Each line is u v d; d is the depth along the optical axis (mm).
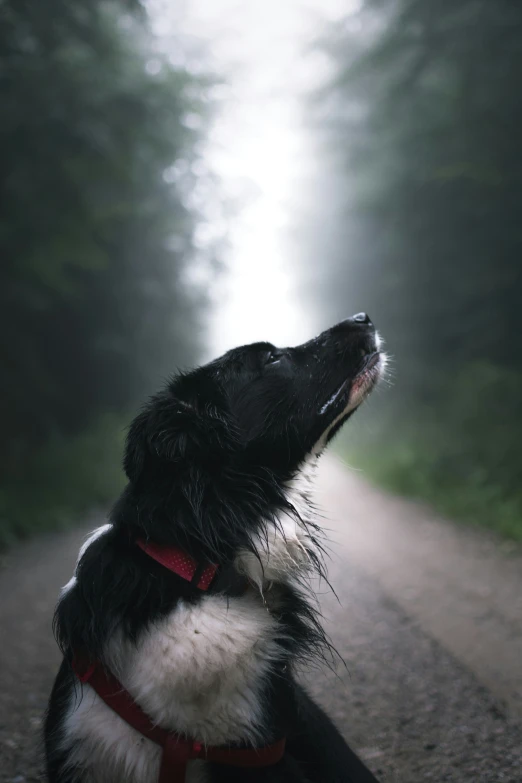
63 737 1882
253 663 1844
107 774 1832
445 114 11172
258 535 1990
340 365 2406
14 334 10469
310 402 2312
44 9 8789
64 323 12641
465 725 2918
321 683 3408
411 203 13062
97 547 1980
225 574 1914
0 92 8789
